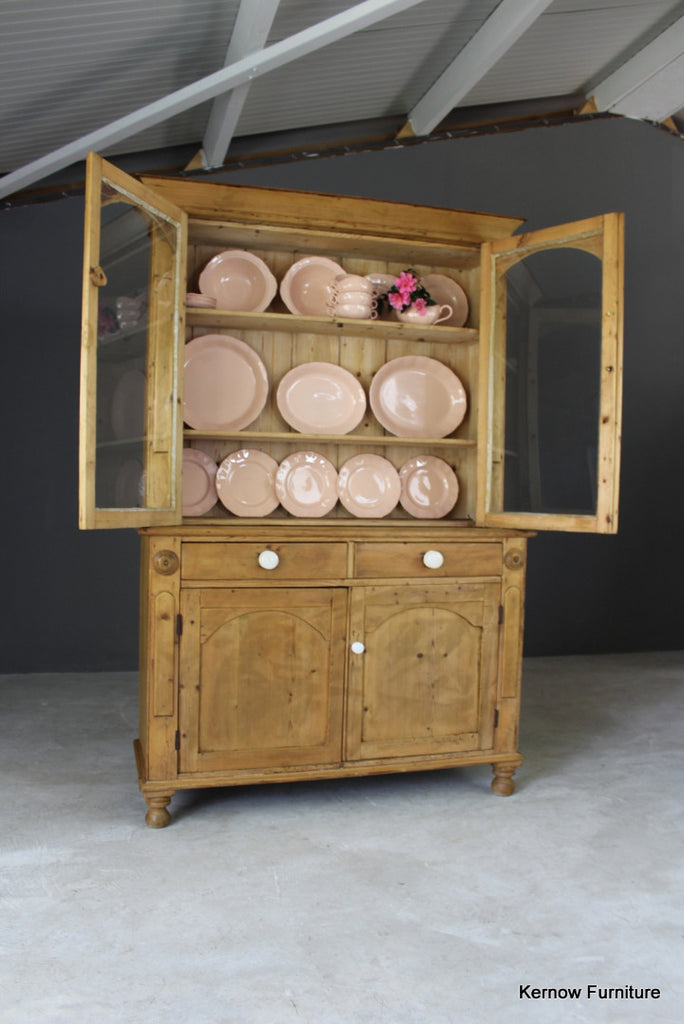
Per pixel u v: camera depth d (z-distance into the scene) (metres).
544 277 2.98
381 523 3.14
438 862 2.39
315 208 3.03
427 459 3.43
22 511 4.55
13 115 3.69
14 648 4.59
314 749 2.79
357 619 2.82
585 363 2.84
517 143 5.25
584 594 5.51
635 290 5.54
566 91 5.16
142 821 2.64
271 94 4.11
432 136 5.05
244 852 2.43
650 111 5.34
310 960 1.87
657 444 5.60
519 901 2.16
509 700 2.98
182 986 1.76
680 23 4.49
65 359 4.58
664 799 2.92
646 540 5.61
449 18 3.81
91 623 4.68
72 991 1.73
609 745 3.53
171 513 2.78
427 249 3.25
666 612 5.62
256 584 2.71
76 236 4.57
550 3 3.76
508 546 2.98
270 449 3.25
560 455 2.90
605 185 5.46
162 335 2.74
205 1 3.12
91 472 2.37
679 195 5.60
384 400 3.35
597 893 2.21
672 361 5.60
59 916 2.03
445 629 2.92
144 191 2.59
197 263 3.21
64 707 3.94
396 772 3.06
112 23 3.12
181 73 3.71
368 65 4.07
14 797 2.81
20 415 4.53
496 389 3.16
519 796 2.93
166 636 2.62
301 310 3.31
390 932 1.99
